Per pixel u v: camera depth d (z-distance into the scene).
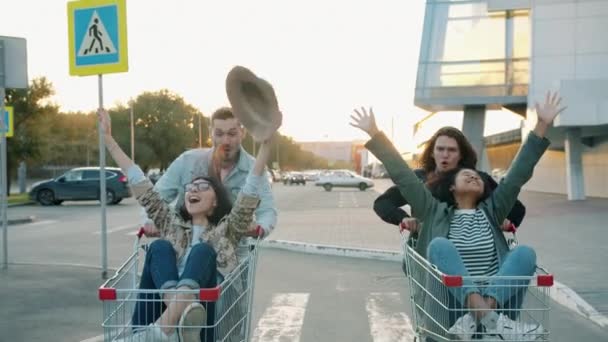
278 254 13.46
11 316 7.50
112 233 17.59
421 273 4.70
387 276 10.72
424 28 33.16
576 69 31.27
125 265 4.51
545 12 31.61
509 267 4.24
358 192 48.59
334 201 34.62
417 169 5.83
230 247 4.61
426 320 4.61
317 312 8.08
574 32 31.39
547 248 12.94
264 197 5.01
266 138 4.37
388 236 16.22
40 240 16.05
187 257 4.31
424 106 33.50
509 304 4.17
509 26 32.75
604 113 27.02
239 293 4.46
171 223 4.72
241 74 4.25
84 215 24.56
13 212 26.33
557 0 31.47
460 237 4.76
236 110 4.36
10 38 10.99
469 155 5.48
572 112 27.34
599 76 31.22
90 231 18.28
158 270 4.29
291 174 73.06
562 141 35.12
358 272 11.13
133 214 25.00
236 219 4.55
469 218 4.84
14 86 11.06
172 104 79.06
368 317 7.80
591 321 7.37
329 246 13.47
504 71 32.50
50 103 41.00
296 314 7.96
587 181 35.03
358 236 16.23
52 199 31.22
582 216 20.97
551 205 26.95
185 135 78.00
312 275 10.84
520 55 32.47
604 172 32.62
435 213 4.86
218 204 4.70
